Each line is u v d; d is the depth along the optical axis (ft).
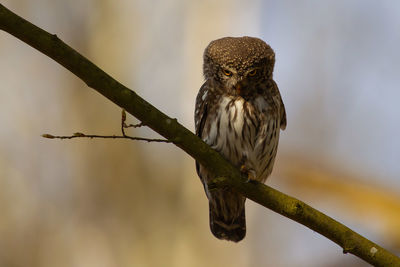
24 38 20.54
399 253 43.47
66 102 48.55
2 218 46.24
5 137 48.19
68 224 46.52
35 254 45.78
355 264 43.75
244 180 23.39
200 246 43.21
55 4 50.98
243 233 31.30
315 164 47.44
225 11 44.50
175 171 45.83
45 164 47.83
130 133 47.42
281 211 23.30
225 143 28.48
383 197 45.24
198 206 44.19
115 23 49.42
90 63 21.12
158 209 45.09
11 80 49.26
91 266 45.06
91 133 47.62
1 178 47.16
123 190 46.37
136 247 44.50
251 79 28.37
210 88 29.35
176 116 45.85
